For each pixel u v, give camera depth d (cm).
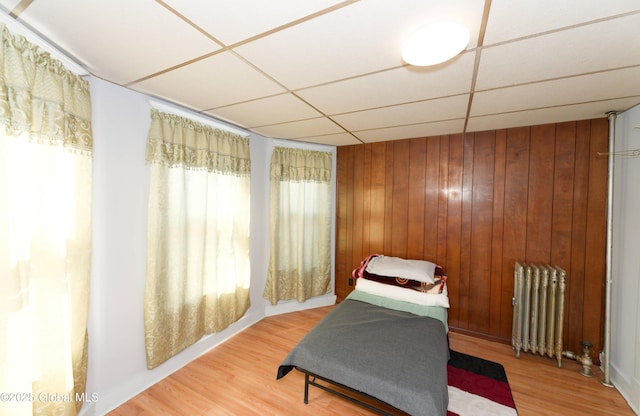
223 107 207
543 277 216
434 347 168
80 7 99
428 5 95
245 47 125
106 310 165
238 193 260
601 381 196
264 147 305
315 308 337
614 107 193
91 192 153
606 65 135
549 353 215
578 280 224
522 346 227
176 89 174
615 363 196
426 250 290
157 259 188
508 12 98
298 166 320
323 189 334
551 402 176
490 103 190
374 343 171
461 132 269
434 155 286
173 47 126
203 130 222
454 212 276
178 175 201
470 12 98
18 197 111
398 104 195
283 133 286
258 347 243
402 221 304
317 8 97
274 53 130
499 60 132
